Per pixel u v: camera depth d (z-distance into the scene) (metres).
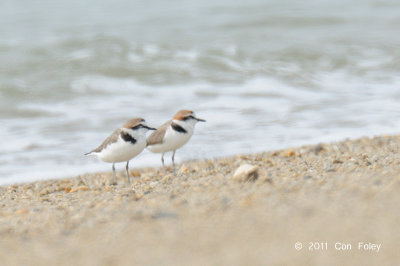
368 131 15.33
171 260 5.59
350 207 6.59
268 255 5.48
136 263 5.62
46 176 12.51
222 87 21.27
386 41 27.88
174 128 11.13
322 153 12.58
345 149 12.81
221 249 5.75
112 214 7.46
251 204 7.11
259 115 17.44
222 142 14.71
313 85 21.47
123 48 25.80
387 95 19.53
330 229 5.97
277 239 5.85
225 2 38.47
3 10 35.84
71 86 21.31
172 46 26.47
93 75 22.58
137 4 38.22
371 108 17.89
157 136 11.24
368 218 6.17
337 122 16.38
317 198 7.09
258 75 22.89
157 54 25.02
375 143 13.27
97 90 20.97
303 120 16.72
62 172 12.84
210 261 5.47
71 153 14.32
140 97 20.00
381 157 10.63
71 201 9.08
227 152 13.73
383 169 8.81
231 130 15.86
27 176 12.54
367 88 20.70
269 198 7.31
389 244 5.48
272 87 21.19
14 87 20.88
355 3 38.00
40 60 23.98
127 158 10.67
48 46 25.86
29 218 7.79
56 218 7.63
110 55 24.66
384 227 5.89
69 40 26.48
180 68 23.34
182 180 10.16
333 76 22.78
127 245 6.15
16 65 23.36
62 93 20.58
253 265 5.29
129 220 7.01
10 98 19.91
